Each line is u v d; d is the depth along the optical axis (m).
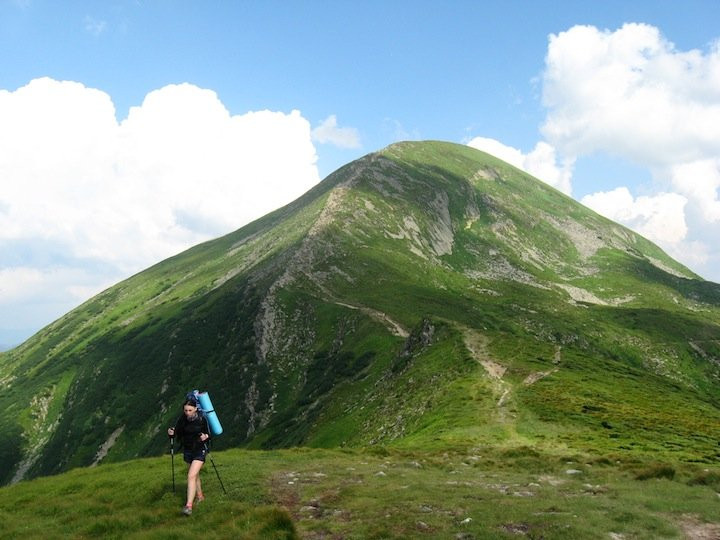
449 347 96.12
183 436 17.92
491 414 56.91
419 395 77.44
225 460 29.42
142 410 174.88
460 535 14.47
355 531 15.03
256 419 143.88
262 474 23.47
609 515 16.55
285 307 189.50
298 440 101.00
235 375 166.12
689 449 44.62
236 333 189.38
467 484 21.77
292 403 142.88
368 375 126.31
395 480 22.22
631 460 31.58
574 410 58.53
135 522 16.86
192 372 180.62
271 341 176.25
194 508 17.67
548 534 14.33
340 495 19.28
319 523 15.90
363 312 171.50
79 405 195.38
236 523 15.52
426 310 183.88
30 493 27.06
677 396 87.12
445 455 35.25
